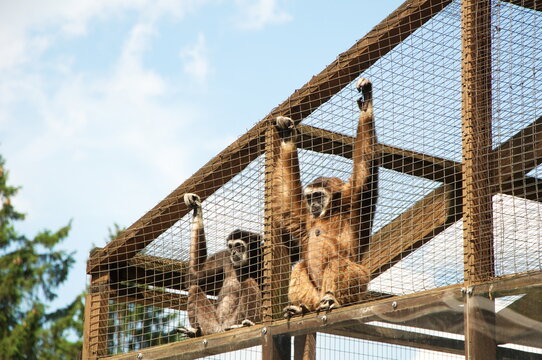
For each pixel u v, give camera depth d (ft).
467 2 33.55
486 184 32.30
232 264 50.29
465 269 31.37
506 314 30.78
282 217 40.52
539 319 30.37
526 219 31.37
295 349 37.01
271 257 38.45
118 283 45.78
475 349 30.14
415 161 39.63
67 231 132.67
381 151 40.09
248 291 47.39
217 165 43.16
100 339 44.27
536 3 34.17
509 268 31.60
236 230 50.70
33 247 129.70
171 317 47.44
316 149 41.29
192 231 44.91
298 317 35.83
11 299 123.44
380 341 34.19
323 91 39.81
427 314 31.86
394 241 41.06
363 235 42.45
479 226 31.65
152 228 45.24
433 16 36.11
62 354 117.60
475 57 33.09
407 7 36.47
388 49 37.55
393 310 32.78
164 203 44.80
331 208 43.73
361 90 40.14
